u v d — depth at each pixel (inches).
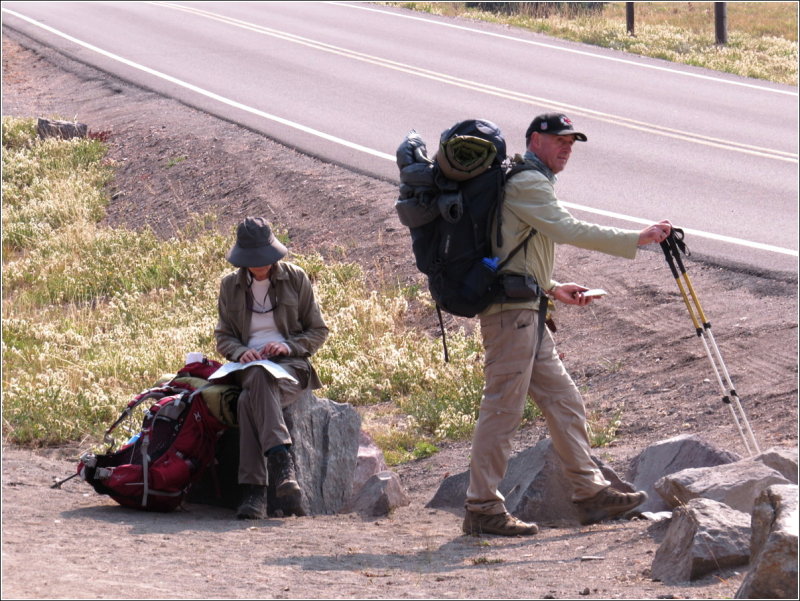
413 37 4025.6
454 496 1001.5
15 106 3356.3
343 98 3019.2
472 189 766.5
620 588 609.6
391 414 1355.8
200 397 941.2
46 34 4291.3
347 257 1962.4
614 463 1040.2
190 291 1984.5
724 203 1907.0
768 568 540.1
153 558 692.7
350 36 4057.6
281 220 2197.3
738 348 1273.4
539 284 793.6
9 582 586.2
